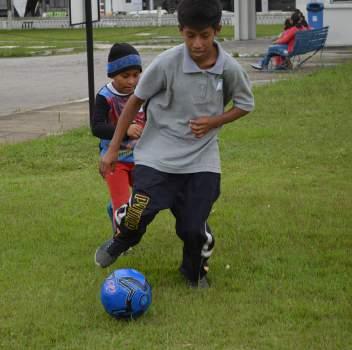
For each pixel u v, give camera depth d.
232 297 10.66
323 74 36.22
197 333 9.53
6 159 20.05
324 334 9.45
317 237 13.30
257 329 9.62
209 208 10.52
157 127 10.58
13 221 14.41
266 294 10.76
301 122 24.48
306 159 19.64
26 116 27.80
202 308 10.27
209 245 10.71
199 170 10.45
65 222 14.38
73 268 11.96
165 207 10.41
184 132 10.43
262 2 122.06
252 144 21.44
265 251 12.56
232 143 21.55
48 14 122.62
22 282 11.33
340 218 14.38
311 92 30.42
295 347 9.12
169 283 11.24
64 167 19.39
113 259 10.72
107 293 9.85
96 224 14.27
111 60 11.94
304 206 15.20
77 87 37.06
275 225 13.95
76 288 11.08
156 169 10.39
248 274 11.54
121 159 11.95
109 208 13.09
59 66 48.44
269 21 99.94
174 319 9.95
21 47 64.25
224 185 16.98
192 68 10.14
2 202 15.82
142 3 129.62
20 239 13.34
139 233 10.56
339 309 10.14
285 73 40.09
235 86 10.41
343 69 38.38
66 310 10.30
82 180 17.89
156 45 64.12
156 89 10.37
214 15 9.87
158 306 10.34
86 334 9.57
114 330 9.67
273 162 19.38
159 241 13.21
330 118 25.11
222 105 10.55
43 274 11.65
